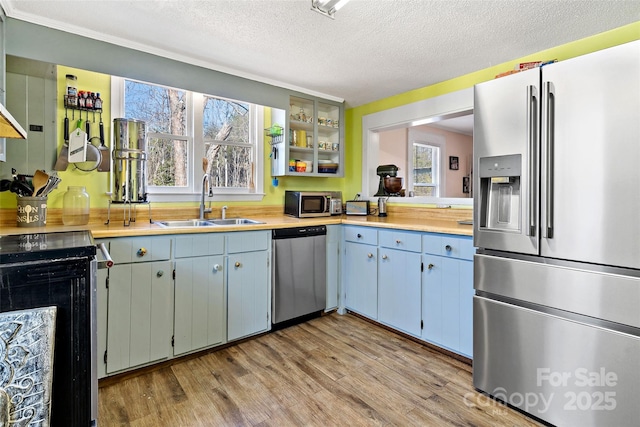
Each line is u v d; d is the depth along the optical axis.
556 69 1.46
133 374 1.98
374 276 2.71
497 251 1.73
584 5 1.72
